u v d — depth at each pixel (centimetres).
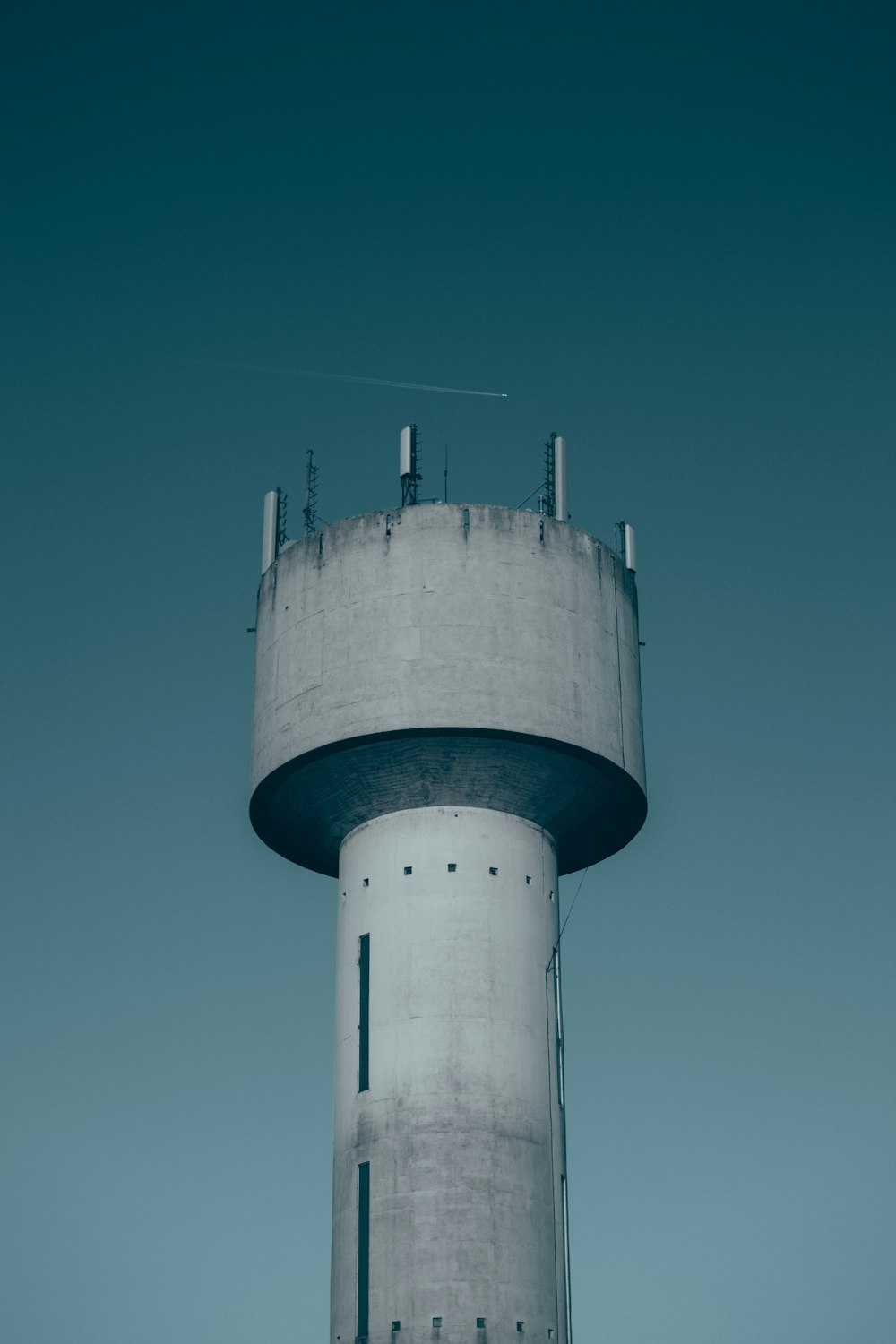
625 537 5256
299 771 4806
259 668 5072
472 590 4825
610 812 4956
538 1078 4634
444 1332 4316
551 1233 4509
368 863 4834
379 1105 4572
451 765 4747
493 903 4741
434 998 4631
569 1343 4484
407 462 5116
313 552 5000
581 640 4900
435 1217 4422
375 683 4747
